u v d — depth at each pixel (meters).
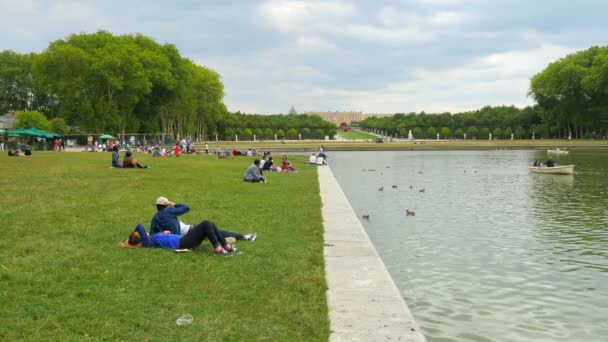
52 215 13.37
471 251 12.62
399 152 78.88
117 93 76.69
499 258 11.91
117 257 9.23
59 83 72.31
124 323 6.18
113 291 7.33
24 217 12.98
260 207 16.50
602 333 7.54
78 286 7.52
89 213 13.91
